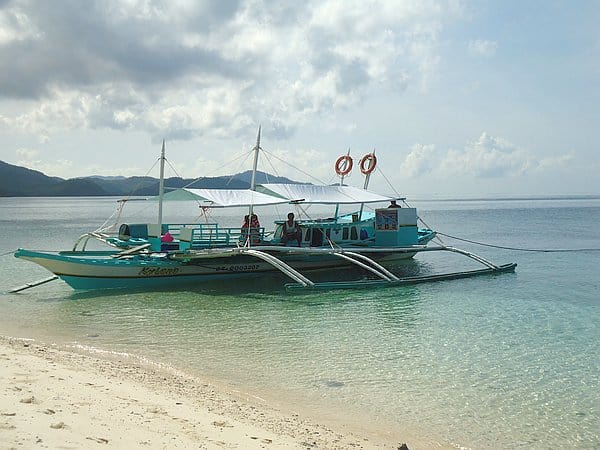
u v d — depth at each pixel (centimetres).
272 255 2664
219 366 1336
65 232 6500
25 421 723
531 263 3506
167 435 764
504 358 1426
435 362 1385
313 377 1259
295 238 2814
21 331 1670
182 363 1355
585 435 956
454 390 1180
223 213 14300
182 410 926
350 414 1034
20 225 8050
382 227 3075
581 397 1142
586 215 11106
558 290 2478
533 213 12444
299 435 874
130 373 1205
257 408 1027
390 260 3356
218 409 976
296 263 2852
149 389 1066
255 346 1530
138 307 2072
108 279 2408
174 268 2516
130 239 3014
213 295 2327
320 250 2634
